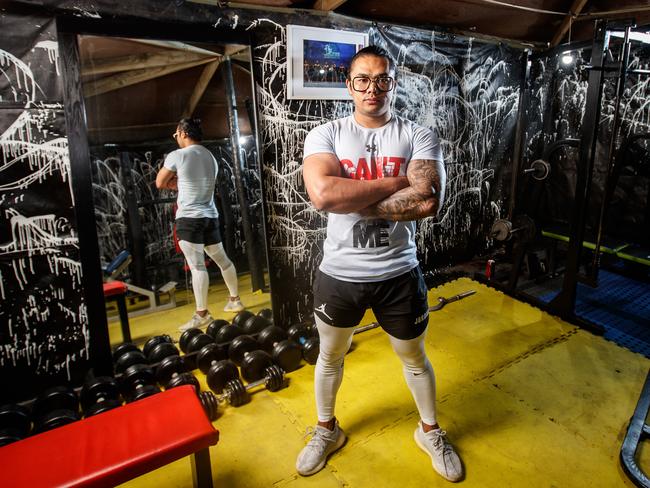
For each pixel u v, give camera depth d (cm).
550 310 291
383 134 137
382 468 160
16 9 167
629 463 155
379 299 139
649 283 349
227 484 156
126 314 257
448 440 175
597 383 213
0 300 185
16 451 117
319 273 146
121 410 135
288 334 245
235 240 355
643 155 331
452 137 333
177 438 122
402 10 269
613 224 352
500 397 203
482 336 263
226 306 311
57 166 185
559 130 378
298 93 239
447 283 351
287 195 253
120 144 286
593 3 311
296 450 172
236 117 282
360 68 129
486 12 294
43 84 177
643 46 322
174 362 213
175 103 288
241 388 199
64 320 199
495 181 377
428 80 304
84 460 114
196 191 272
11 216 180
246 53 227
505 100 357
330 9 234
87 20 179
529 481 153
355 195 125
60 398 185
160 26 194
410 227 143
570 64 357
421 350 148
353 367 231
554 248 353
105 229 338
